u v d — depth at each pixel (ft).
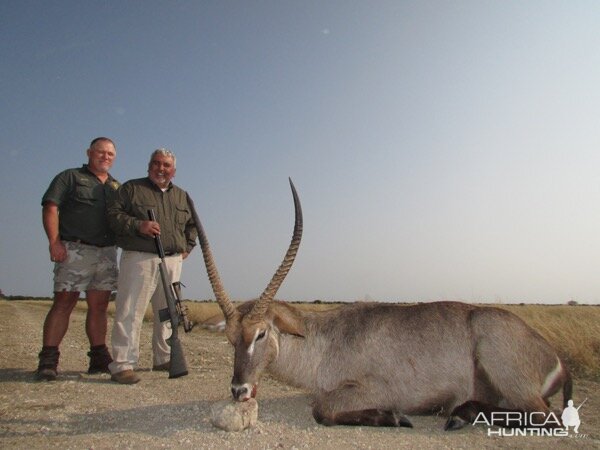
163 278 11.80
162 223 12.37
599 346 15.08
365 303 9.82
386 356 8.76
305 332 9.41
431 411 8.80
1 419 8.61
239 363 8.59
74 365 14.46
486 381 8.50
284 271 8.88
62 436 7.66
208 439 7.47
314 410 8.64
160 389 11.16
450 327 8.71
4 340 20.43
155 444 7.24
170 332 13.75
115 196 12.23
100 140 12.77
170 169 12.50
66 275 12.20
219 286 9.02
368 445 7.21
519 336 8.36
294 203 9.09
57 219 12.12
